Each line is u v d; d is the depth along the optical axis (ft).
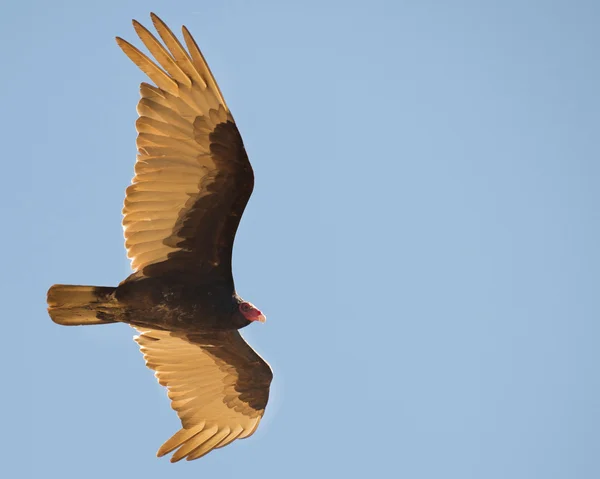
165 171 39.40
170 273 40.70
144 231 40.11
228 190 39.93
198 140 39.19
